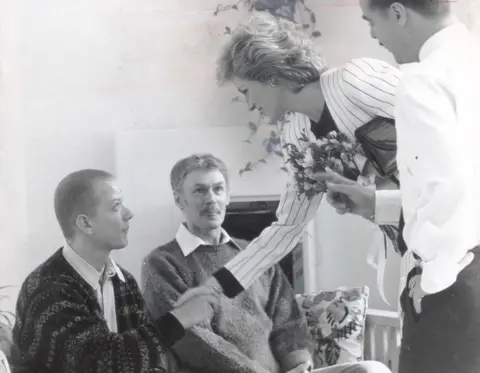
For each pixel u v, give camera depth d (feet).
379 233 7.77
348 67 6.63
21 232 7.71
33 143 8.00
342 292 7.98
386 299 7.95
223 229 7.89
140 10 8.29
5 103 8.02
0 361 6.87
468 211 5.36
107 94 8.25
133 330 7.44
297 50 6.76
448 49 5.89
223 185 7.95
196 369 7.62
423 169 5.44
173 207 7.92
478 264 5.81
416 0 6.07
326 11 7.93
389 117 6.42
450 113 5.45
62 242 7.79
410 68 5.89
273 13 8.08
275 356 7.93
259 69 6.82
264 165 7.95
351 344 7.95
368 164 6.70
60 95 8.14
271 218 7.94
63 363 7.06
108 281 7.54
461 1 6.37
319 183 7.04
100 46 8.27
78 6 8.32
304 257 7.98
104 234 7.63
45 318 7.13
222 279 7.83
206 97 8.16
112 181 7.87
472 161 5.41
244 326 7.80
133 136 8.13
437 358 6.12
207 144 8.07
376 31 6.40
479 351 5.95
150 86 8.22
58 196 7.77
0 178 7.79
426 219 5.42
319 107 6.80
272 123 7.29
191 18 8.25
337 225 8.00
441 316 6.05
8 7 8.17
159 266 7.73
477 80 5.65
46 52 8.22
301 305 8.00
